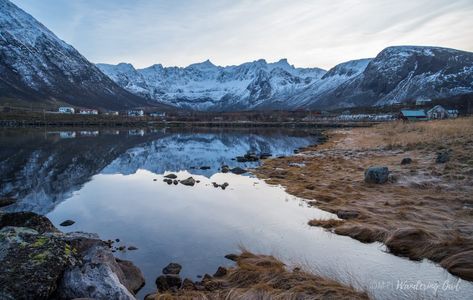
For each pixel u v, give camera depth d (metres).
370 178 25.58
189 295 10.62
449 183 22.38
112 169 41.31
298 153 53.06
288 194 25.02
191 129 148.12
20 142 75.25
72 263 10.20
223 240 16.09
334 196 22.77
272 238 16.02
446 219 16.22
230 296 10.15
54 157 52.00
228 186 28.91
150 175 36.56
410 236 14.14
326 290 10.22
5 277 9.09
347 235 15.88
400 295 10.44
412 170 27.00
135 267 12.59
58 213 21.64
